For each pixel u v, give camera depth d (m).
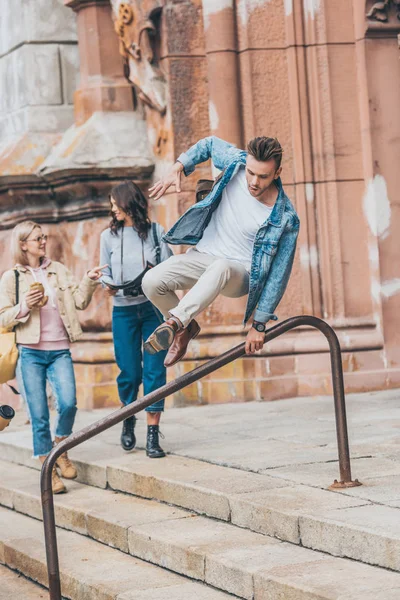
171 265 4.98
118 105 9.68
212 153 5.12
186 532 5.25
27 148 9.98
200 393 8.98
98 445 7.36
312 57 9.05
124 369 6.94
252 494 5.28
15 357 6.67
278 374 8.98
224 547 4.90
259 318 4.93
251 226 4.91
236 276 4.88
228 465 6.08
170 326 4.70
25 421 9.41
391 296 9.05
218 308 9.12
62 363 6.73
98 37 9.73
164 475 6.00
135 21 9.20
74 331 6.75
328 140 9.08
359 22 8.99
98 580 5.09
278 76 9.12
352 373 8.95
